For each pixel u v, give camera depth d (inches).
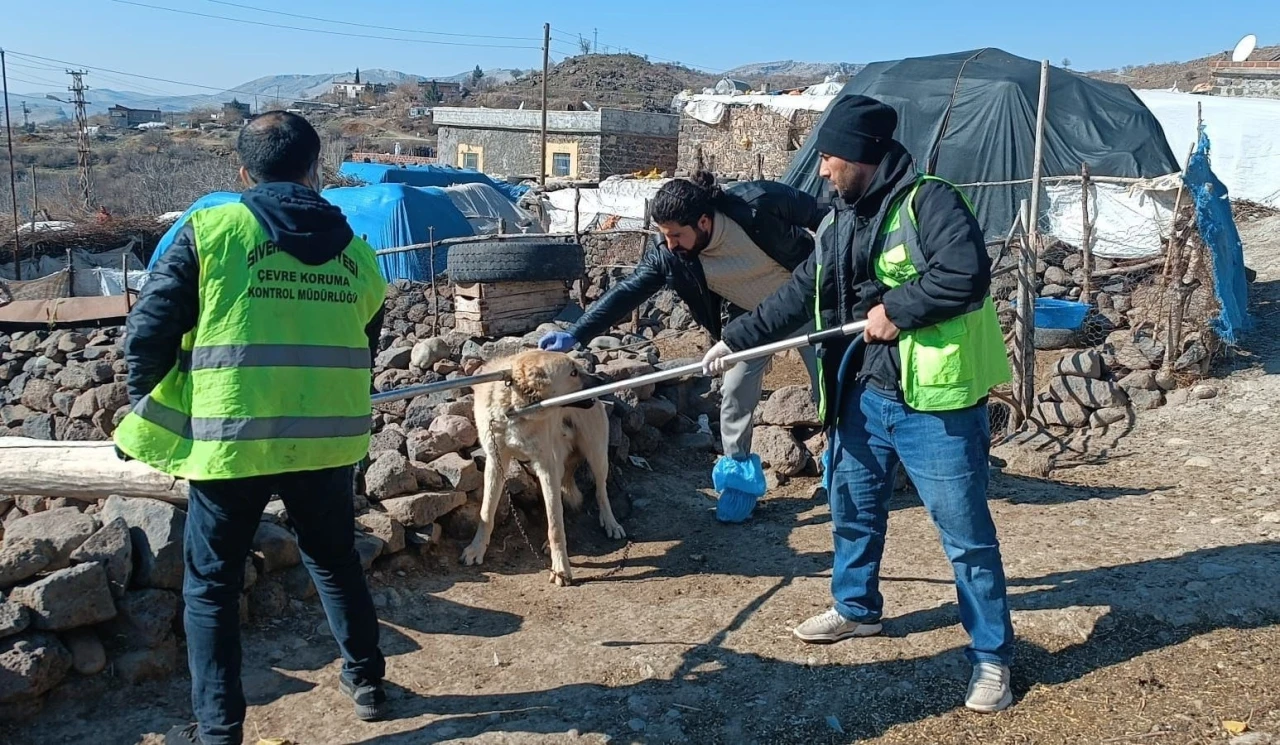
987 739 128.2
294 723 138.8
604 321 200.2
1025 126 511.2
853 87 595.2
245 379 116.0
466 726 136.7
